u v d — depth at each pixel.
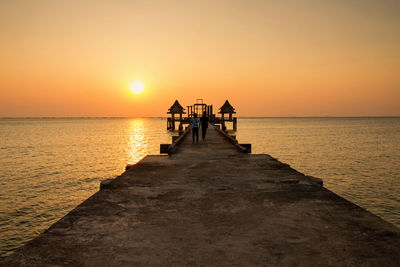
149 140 54.88
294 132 79.19
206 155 9.84
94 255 2.53
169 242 2.84
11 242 10.60
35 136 66.81
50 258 2.45
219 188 5.12
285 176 6.15
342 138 57.50
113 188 5.14
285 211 3.79
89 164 27.06
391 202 15.06
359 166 25.77
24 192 17.12
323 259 2.44
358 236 2.93
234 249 2.67
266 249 2.66
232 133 73.31
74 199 15.81
